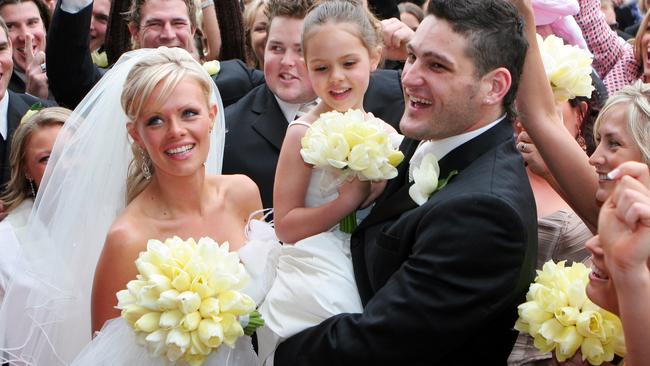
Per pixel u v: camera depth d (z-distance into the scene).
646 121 2.93
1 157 4.71
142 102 3.18
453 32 2.87
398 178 3.26
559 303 2.84
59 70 4.89
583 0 5.64
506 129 3.04
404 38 4.74
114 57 5.47
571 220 3.55
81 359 3.18
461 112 2.93
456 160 3.00
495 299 2.79
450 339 2.81
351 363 2.87
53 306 3.54
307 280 3.13
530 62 3.29
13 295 3.60
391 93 4.30
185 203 3.42
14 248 3.91
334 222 3.16
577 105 3.94
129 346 3.11
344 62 3.45
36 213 3.62
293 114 4.31
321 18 3.46
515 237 2.78
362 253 3.16
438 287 2.78
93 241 3.55
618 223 2.47
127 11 5.39
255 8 5.46
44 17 5.95
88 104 3.69
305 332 3.03
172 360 2.86
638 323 2.46
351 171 3.06
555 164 3.31
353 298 3.11
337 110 3.49
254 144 4.29
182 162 3.23
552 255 3.51
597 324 2.81
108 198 3.56
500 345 3.07
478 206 2.78
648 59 5.19
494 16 2.89
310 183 3.32
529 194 2.94
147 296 2.84
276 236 3.51
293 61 4.21
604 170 3.01
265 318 3.17
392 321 2.81
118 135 3.56
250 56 5.68
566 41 4.85
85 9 4.83
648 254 2.42
